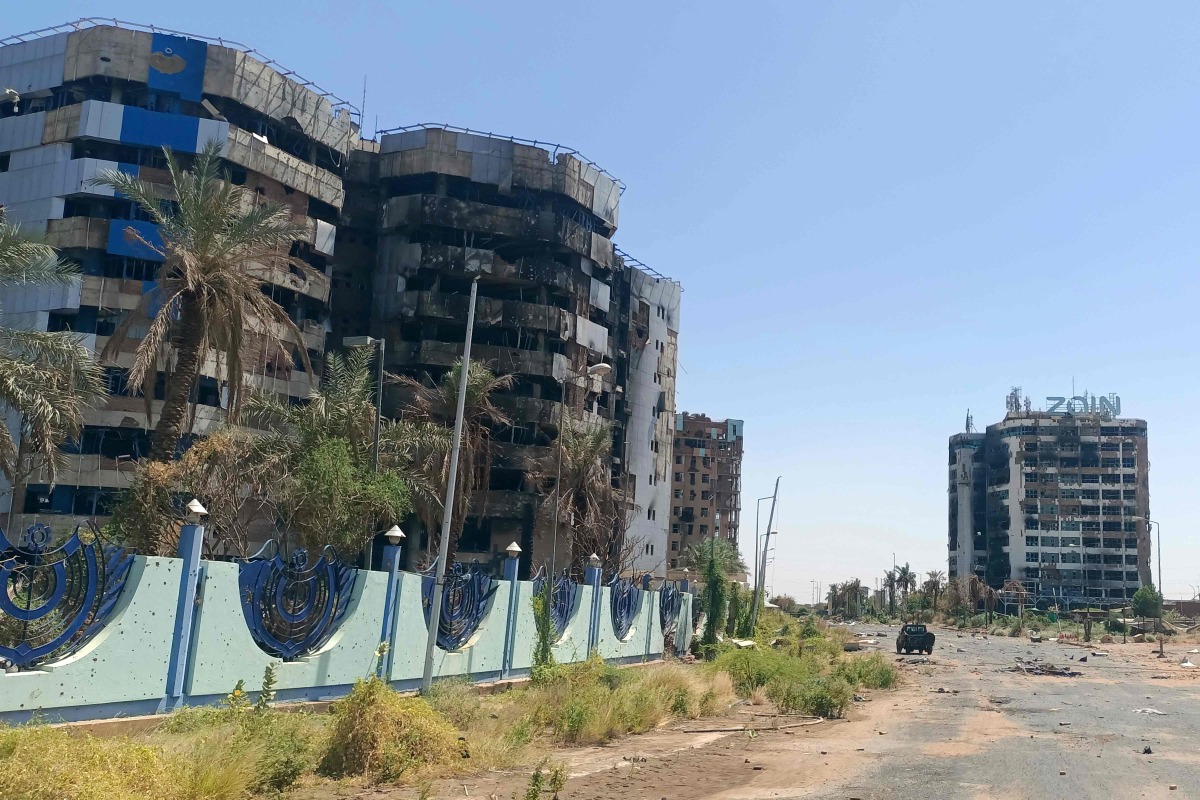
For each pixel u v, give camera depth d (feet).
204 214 73.46
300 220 187.21
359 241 217.56
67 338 74.43
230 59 179.93
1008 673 139.74
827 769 44.55
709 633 159.43
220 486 84.23
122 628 42.37
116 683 41.93
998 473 507.71
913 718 72.54
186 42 177.78
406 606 64.59
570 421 174.50
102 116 167.53
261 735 38.68
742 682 89.51
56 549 39.81
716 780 41.19
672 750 51.03
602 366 81.46
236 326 73.87
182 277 73.00
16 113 179.52
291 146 197.57
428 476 121.90
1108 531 477.77
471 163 215.10
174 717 42.24
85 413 153.17
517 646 81.41
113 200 168.04
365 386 106.73
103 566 41.78
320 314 195.93
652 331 272.92
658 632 127.75
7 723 35.29
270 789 35.06
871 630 391.24
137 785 28.35
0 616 37.42
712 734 59.11
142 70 174.50
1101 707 84.99
